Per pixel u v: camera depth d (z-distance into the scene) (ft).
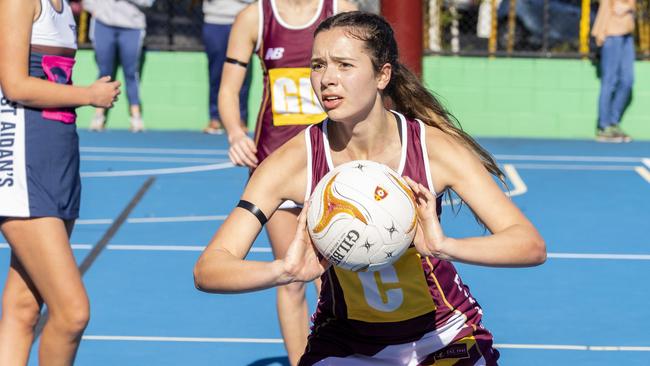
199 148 126.93
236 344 57.11
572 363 54.24
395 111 34.24
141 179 107.34
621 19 130.31
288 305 48.26
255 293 67.05
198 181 106.63
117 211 92.27
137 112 137.69
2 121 39.99
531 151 127.34
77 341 40.63
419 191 30.48
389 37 31.14
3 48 39.06
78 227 85.87
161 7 143.95
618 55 131.13
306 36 49.11
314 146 32.63
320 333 35.06
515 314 62.75
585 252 78.59
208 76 138.10
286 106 49.57
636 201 98.58
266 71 50.06
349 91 30.55
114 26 131.54
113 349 55.98
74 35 41.68
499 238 30.17
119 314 62.23
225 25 131.23
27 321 42.16
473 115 137.90
